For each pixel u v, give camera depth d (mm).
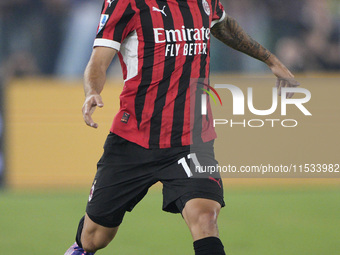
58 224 21094
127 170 11641
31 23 36625
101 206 11891
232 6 36656
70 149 29828
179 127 11406
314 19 37281
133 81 11414
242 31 13602
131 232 19922
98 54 11156
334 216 22641
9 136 29344
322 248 17719
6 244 18094
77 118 29781
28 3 36562
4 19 36469
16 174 29484
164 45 11289
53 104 29688
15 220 21844
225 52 34281
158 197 27438
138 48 11312
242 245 18109
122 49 11555
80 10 37000
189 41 11461
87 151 29875
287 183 29484
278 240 18750
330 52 37188
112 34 11172
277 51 36781
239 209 24031
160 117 11359
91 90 10711
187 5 11633
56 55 36844
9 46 36562
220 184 11250
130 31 11312
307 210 23812
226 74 30922
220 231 20078
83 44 36969
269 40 36875
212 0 12617
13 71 36156
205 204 10609
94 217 12016
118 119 11609
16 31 36594
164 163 11414
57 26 36781
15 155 29469
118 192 11766
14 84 29438
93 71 11016
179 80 11391
